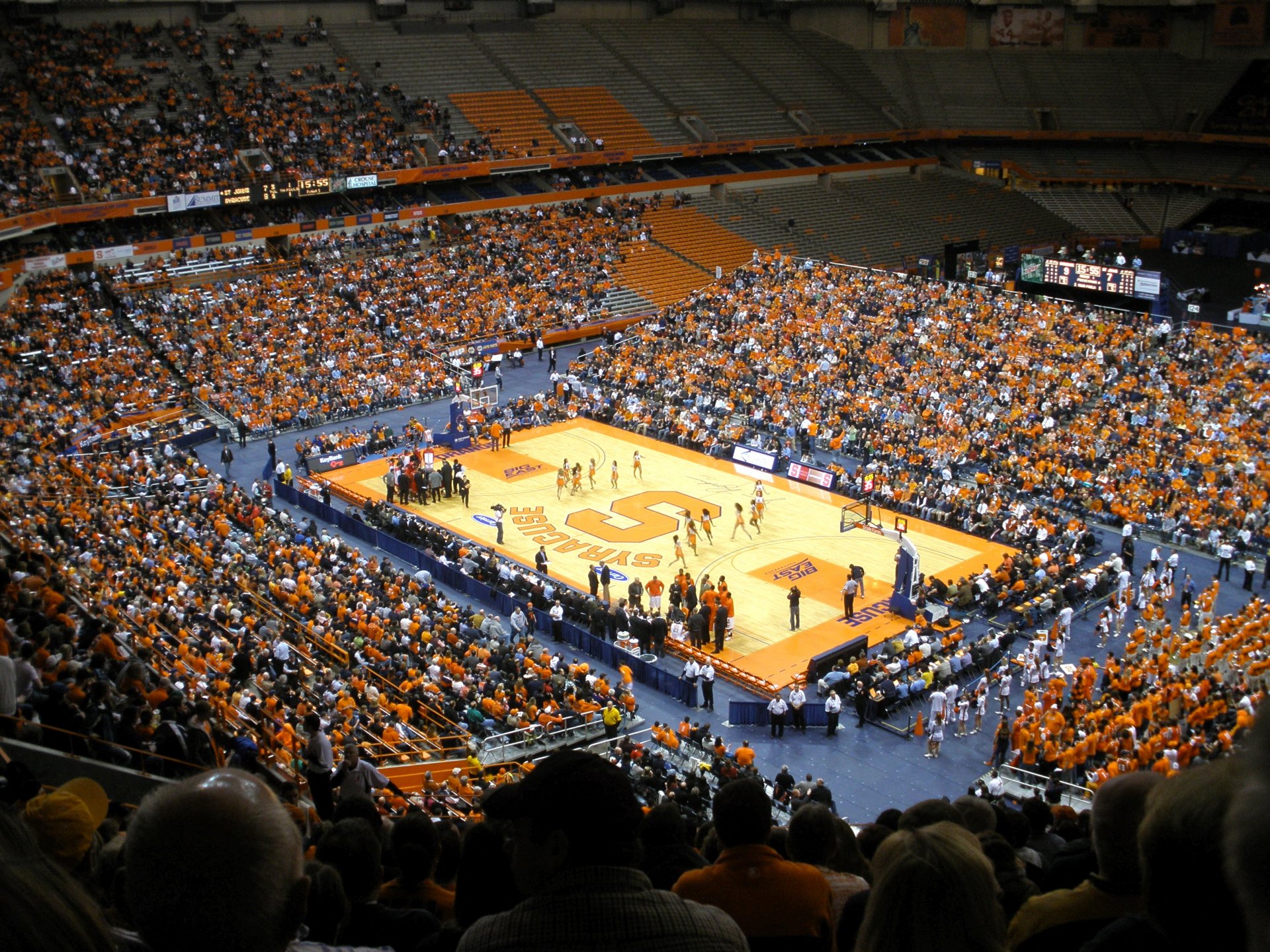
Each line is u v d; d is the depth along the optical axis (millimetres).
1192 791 3619
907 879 4336
